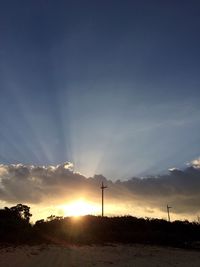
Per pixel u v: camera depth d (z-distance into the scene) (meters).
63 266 20.06
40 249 23.75
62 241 27.44
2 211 36.00
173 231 37.66
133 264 22.16
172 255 26.44
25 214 37.75
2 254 21.33
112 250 25.95
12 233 27.84
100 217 39.72
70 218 37.34
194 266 23.14
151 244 30.31
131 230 35.88
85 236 29.91
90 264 21.02
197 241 34.00
